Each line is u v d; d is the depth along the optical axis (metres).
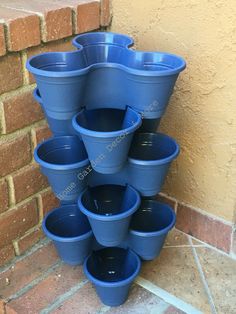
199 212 1.29
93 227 1.02
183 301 1.11
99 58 1.06
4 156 1.11
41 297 1.12
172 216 1.12
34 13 1.04
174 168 1.30
